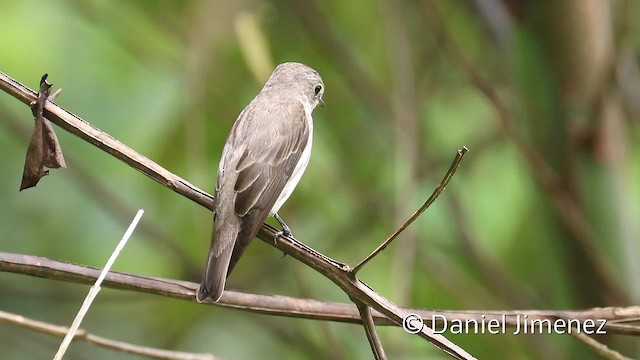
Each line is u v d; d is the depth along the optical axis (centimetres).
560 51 939
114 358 1261
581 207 945
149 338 1266
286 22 1227
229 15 1059
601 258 944
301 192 1248
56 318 1277
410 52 1183
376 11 1239
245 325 1264
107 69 1138
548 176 947
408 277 1055
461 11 1254
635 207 1116
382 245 653
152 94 1138
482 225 1173
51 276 680
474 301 1184
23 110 1230
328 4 1224
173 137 1132
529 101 957
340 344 1195
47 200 1225
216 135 1183
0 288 1232
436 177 1219
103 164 1218
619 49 927
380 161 1254
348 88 1259
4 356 1246
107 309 1283
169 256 1173
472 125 1259
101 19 1142
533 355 1148
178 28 1143
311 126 898
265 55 1043
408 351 1147
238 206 784
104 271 629
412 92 1147
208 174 1182
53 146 665
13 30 1083
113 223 1220
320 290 1254
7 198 1221
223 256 757
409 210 1082
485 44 1254
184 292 716
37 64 1085
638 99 1092
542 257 1074
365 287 669
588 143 942
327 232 1246
